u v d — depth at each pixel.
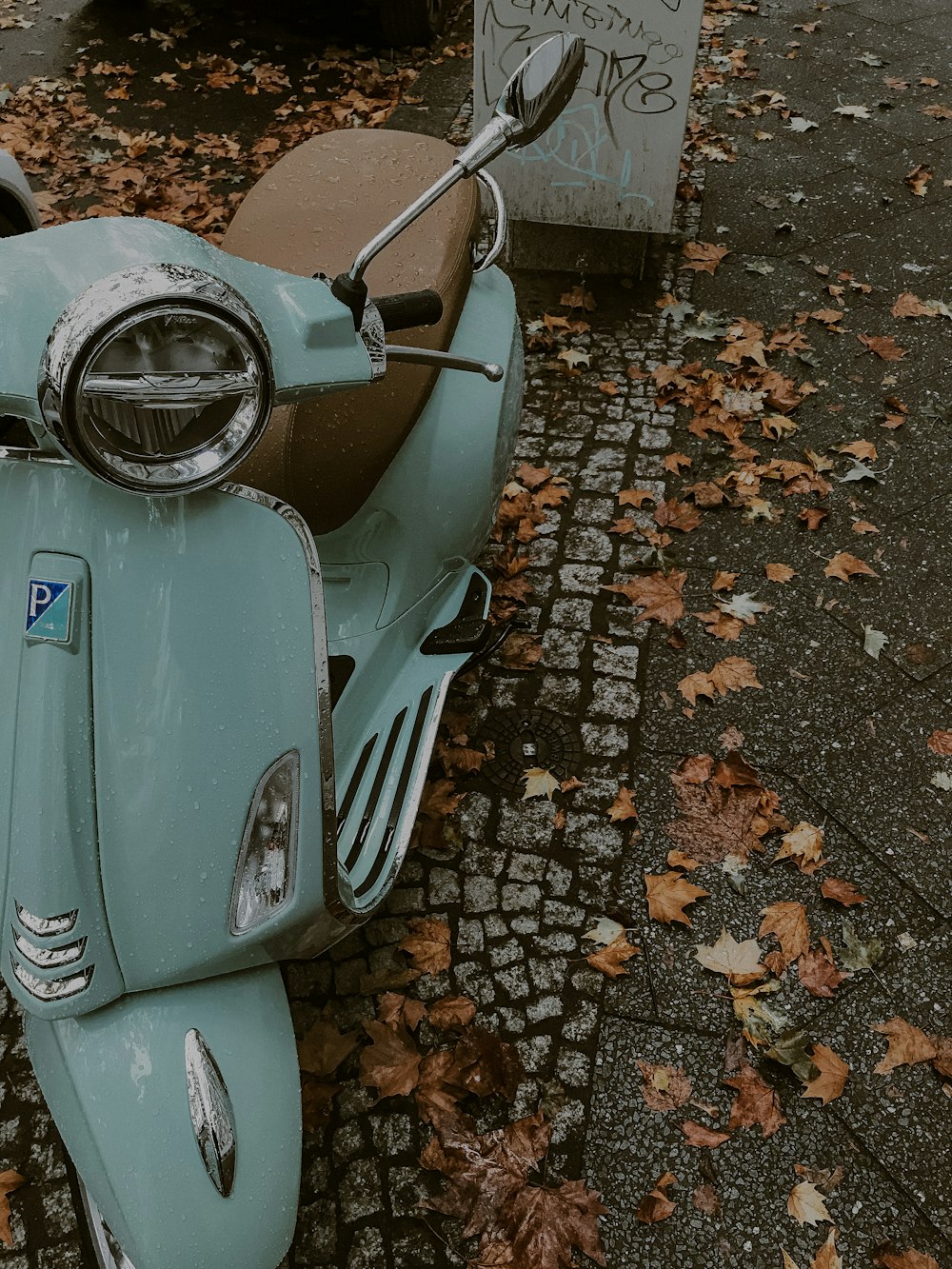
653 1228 2.02
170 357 1.23
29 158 5.62
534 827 2.69
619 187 4.24
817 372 4.14
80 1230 1.96
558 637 3.15
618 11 3.76
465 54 6.67
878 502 3.60
